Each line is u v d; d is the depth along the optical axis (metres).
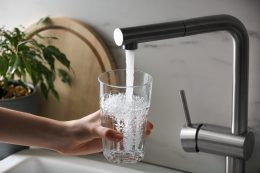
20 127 0.89
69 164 1.15
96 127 0.86
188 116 0.99
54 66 1.20
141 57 1.13
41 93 1.26
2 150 1.18
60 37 1.21
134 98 0.82
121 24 1.14
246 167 1.04
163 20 1.08
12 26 1.31
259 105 1.02
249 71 1.02
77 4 1.19
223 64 1.04
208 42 1.05
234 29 0.91
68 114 1.24
